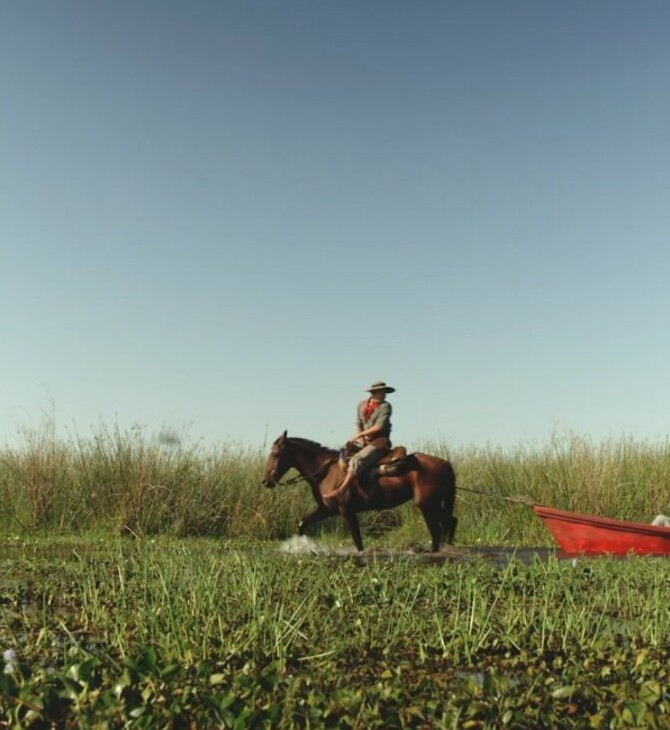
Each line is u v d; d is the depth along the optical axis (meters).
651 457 18.44
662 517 15.82
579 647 6.86
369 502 14.39
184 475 17.38
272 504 17.52
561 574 10.34
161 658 6.16
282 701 5.11
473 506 18.27
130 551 12.95
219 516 17.22
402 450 14.40
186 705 4.97
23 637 7.22
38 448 17.19
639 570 11.13
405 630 7.16
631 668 6.16
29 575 10.77
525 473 18.36
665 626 7.32
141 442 17.41
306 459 14.73
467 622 7.19
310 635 7.11
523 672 6.30
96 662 5.67
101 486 16.95
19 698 5.02
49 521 16.72
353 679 5.95
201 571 9.09
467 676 6.14
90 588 8.90
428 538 16.94
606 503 17.50
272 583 9.31
